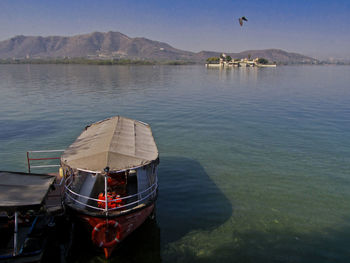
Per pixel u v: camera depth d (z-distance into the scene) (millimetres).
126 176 12828
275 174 18047
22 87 64750
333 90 64750
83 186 12789
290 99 49719
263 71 170500
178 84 77438
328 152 22000
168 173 18078
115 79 93250
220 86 72875
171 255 10648
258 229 12391
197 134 26938
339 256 10812
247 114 36312
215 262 10352
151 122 31641
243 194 15508
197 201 14695
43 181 10516
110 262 10242
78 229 11484
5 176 10492
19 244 9664
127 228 10812
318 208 14203
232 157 20969
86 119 32594
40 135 25938
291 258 10656
